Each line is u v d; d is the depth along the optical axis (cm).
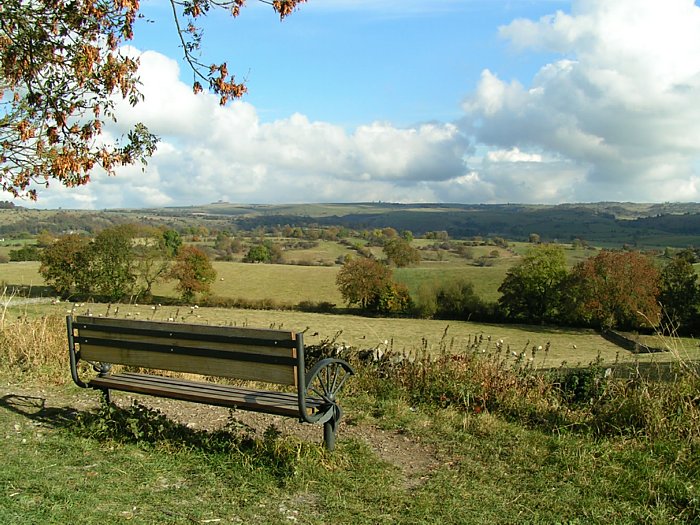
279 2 605
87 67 632
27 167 678
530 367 662
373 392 675
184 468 423
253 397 458
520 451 473
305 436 533
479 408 592
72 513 337
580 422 533
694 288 4666
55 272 4875
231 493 385
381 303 5197
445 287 5347
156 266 5128
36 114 665
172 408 614
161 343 477
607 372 595
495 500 387
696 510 371
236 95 690
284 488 394
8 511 330
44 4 628
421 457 472
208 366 460
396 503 379
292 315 4841
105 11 618
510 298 5216
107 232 5016
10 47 620
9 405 586
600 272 4881
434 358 725
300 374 415
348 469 431
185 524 339
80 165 666
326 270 6444
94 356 517
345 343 877
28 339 814
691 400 515
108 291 4875
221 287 5606
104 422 487
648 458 450
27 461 420
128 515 344
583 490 403
